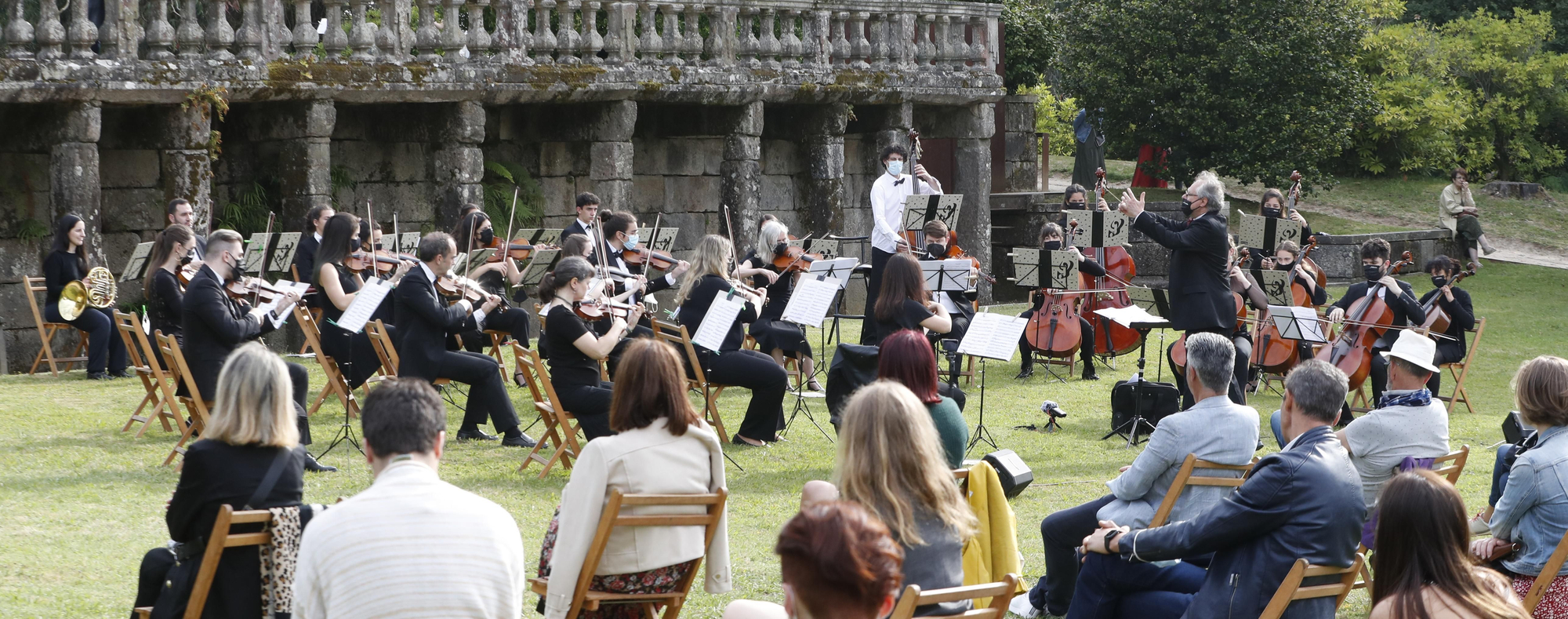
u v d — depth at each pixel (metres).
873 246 12.73
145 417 8.49
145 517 6.58
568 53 13.62
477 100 13.09
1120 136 25.31
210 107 11.33
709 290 9.13
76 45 10.67
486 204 14.41
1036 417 10.12
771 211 16.91
